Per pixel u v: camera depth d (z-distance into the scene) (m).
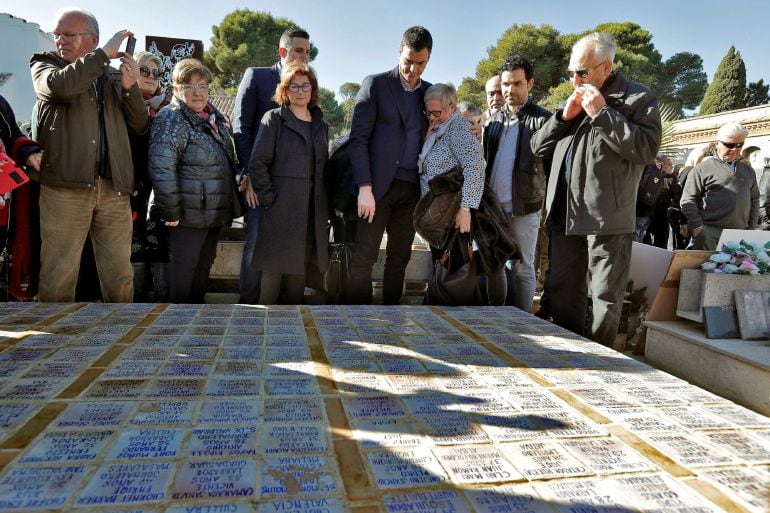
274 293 3.47
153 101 3.80
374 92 3.33
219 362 2.03
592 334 2.92
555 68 30.75
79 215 2.96
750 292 3.09
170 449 1.32
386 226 3.61
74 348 2.15
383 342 2.43
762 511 1.14
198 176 3.28
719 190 4.86
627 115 2.70
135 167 3.45
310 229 3.43
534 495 1.18
